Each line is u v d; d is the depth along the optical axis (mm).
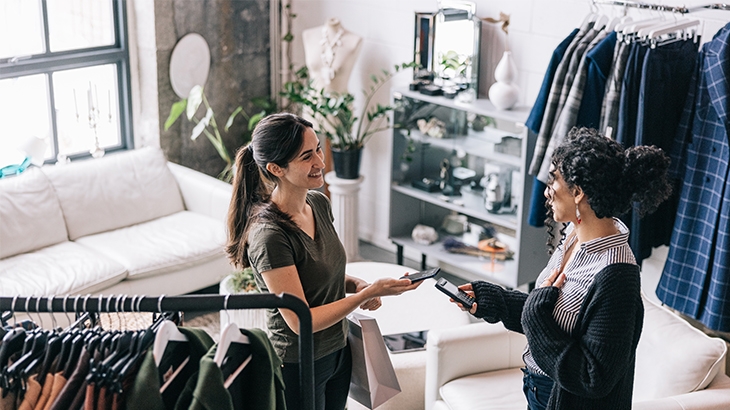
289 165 2236
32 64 4695
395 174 4934
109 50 5043
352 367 2564
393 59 5094
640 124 3525
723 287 3441
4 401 1698
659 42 3494
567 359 2064
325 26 5145
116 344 1683
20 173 4703
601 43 3604
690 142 3617
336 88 5160
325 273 2357
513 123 4242
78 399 1639
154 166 4918
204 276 4578
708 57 3373
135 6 5035
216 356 1627
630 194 2002
